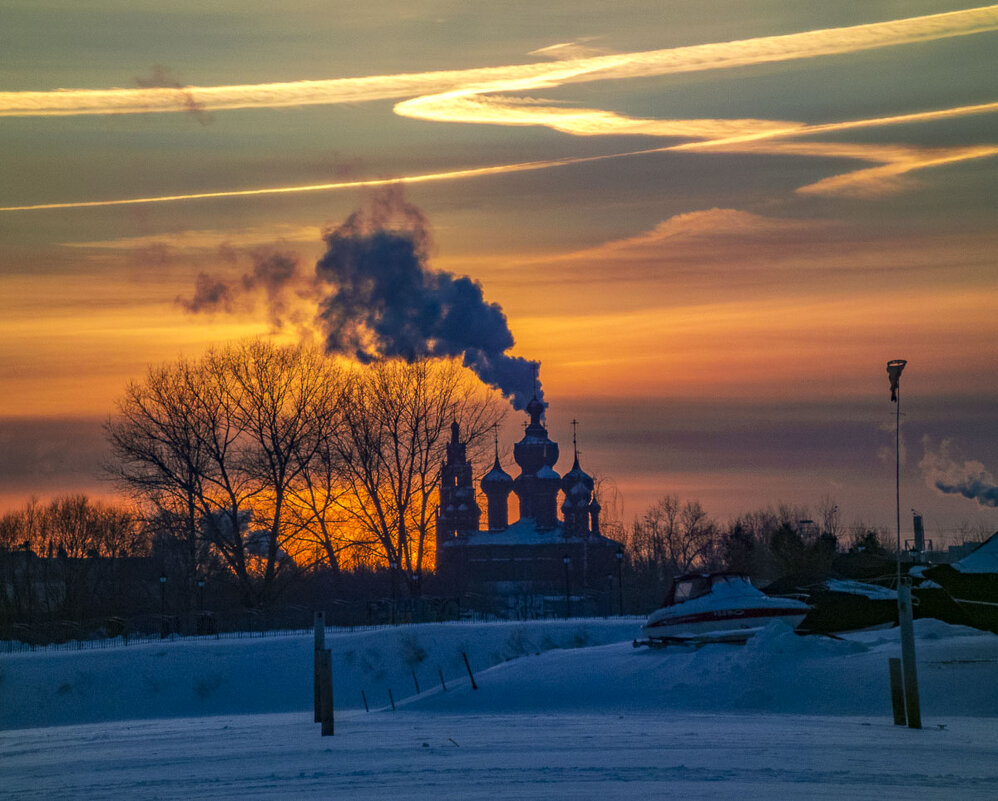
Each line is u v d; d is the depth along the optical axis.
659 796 37.91
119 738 82.62
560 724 64.00
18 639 174.25
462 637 144.25
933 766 44.25
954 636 79.06
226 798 40.81
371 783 42.78
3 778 53.88
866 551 164.38
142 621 186.12
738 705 69.94
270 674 137.50
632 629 148.50
